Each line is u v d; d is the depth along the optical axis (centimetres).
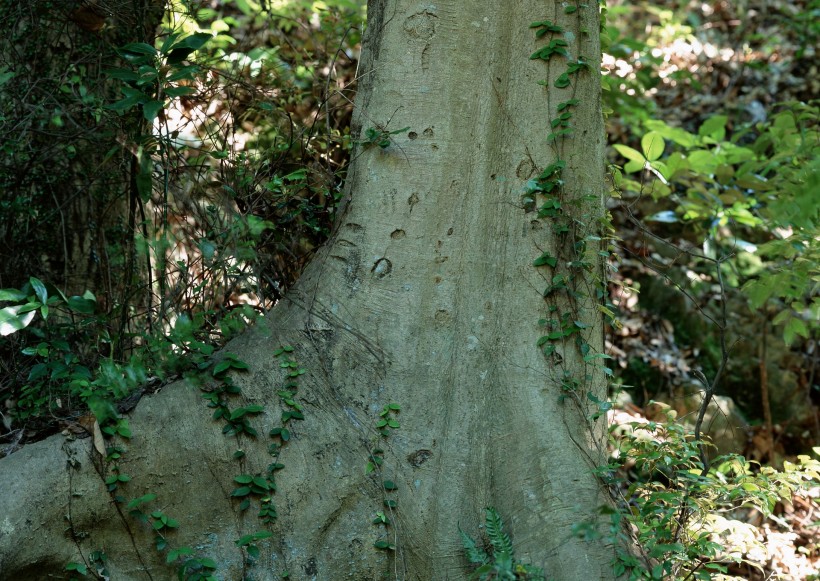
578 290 361
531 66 371
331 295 362
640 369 612
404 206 362
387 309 357
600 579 301
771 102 807
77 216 434
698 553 326
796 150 533
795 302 483
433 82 368
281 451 336
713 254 599
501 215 364
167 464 325
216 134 438
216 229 378
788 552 414
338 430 342
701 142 617
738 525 345
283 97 488
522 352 353
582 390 353
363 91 382
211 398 337
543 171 362
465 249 362
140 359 338
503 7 375
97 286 440
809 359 621
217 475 329
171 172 392
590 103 375
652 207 709
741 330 625
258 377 346
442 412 349
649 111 726
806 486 362
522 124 367
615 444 416
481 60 371
